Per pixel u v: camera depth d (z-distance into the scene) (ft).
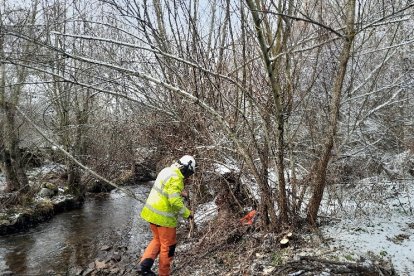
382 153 25.08
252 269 15.48
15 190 35.58
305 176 18.80
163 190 17.01
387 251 15.14
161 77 22.44
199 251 19.61
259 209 19.02
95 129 38.17
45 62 14.39
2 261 23.52
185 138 22.72
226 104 20.63
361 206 20.04
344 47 14.96
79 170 39.60
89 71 18.34
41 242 27.20
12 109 33.58
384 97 21.80
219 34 20.67
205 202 26.58
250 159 17.21
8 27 13.66
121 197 41.93
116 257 22.62
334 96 15.66
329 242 16.38
